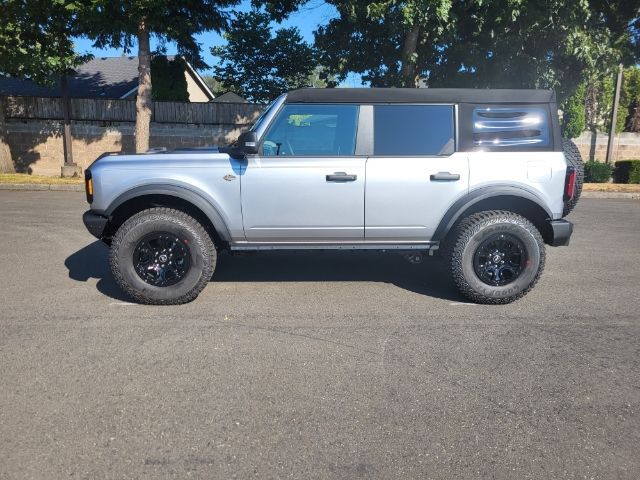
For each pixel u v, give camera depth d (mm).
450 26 11500
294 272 6113
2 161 17078
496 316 4676
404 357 3789
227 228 4852
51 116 18125
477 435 2842
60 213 9828
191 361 3676
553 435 2854
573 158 5273
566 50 11742
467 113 4891
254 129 4871
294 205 4816
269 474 2496
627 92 17969
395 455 2656
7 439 2732
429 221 4910
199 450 2670
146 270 4797
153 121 18375
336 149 4883
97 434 2791
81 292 5199
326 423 2928
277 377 3455
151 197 4969
